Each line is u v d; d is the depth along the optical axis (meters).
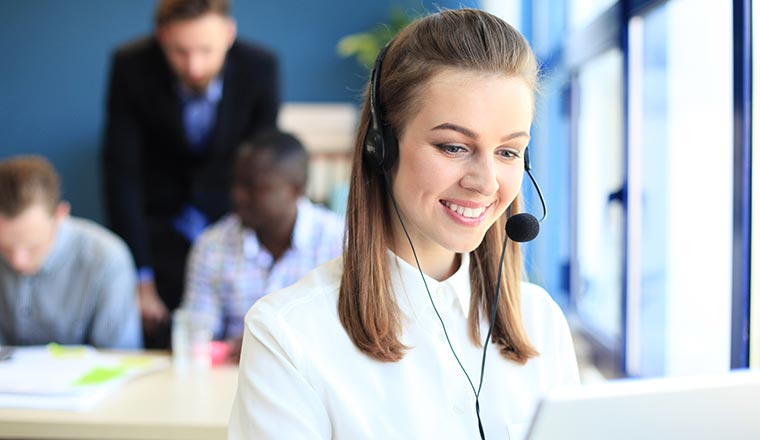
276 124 2.82
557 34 2.72
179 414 1.54
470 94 0.82
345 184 3.50
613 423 0.65
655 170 1.82
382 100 0.89
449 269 0.98
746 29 1.26
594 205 2.34
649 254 1.84
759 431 0.68
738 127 1.28
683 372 1.67
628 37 1.81
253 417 0.86
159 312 2.66
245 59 2.72
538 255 2.79
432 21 0.88
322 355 0.90
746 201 1.26
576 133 2.47
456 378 0.93
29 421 1.50
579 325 2.44
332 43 4.15
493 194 0.84
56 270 2.16
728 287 1.42
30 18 4.18
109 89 2.75
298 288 0.94
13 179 2.03
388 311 0.92
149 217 2.80
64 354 1.90
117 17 4.16
